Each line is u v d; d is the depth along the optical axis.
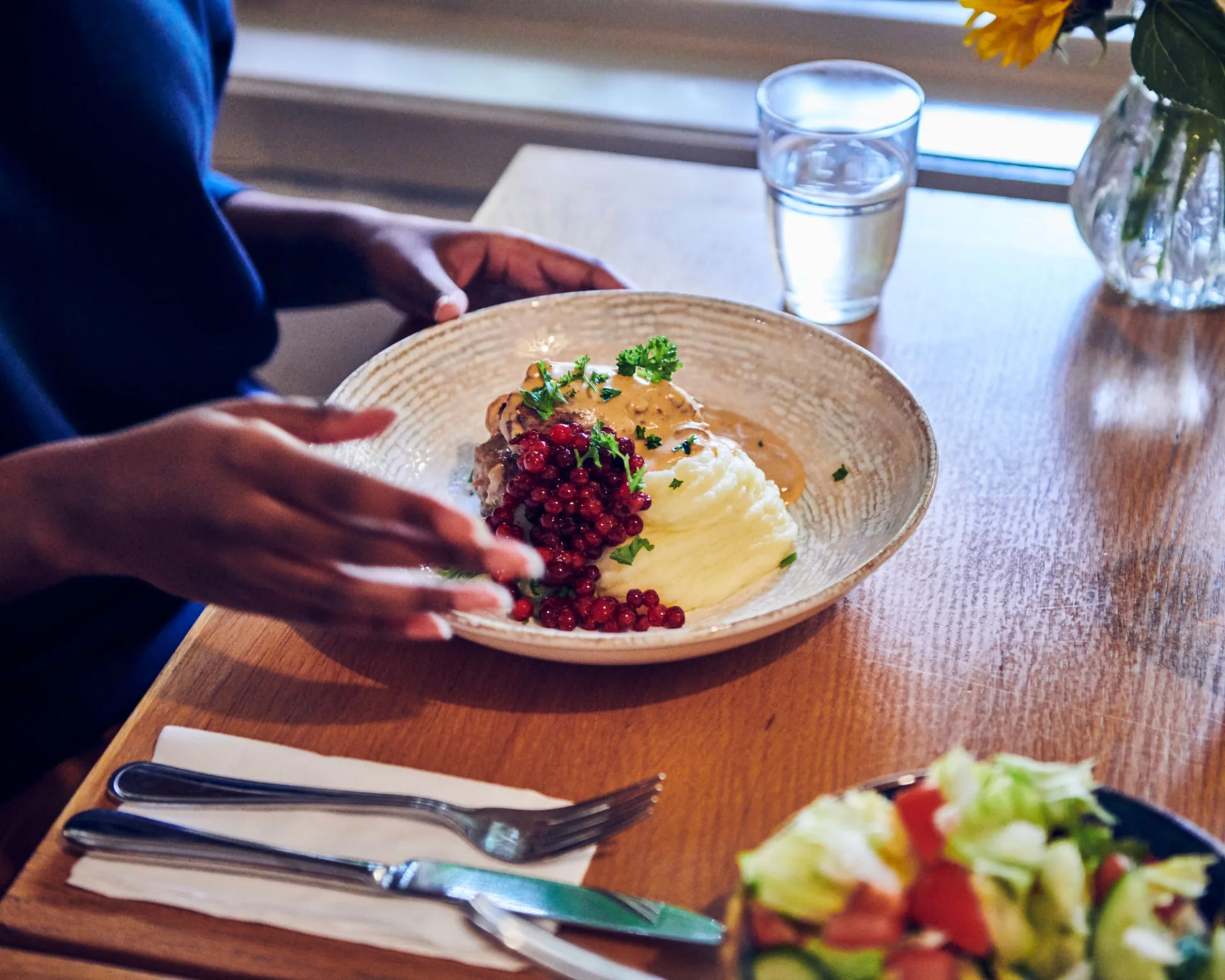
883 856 0.57
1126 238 1.16
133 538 0.70
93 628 1.11
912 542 0.91
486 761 0.74
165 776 0.71
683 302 1.07
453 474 1.00
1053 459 1.00
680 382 1.07
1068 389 1.09
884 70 1.21
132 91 1.12
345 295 1.36
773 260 1.31
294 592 0.68
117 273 1.15
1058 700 0.77
